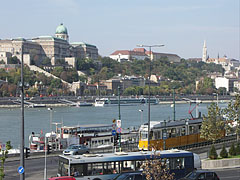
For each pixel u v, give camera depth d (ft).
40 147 404.77
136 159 226.99
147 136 330.13
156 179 177.47
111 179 219.41
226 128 380.37
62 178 188.44
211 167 280.92
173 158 237.66
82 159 216.95
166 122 349.41
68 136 433.89
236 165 289.94
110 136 458.50
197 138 379.14
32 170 275.39
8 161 312.71
